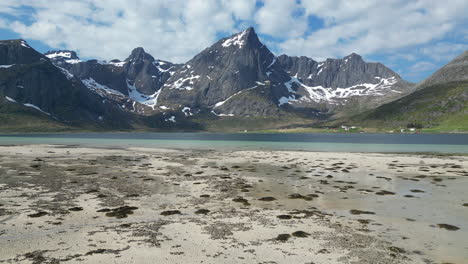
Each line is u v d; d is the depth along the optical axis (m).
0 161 47.28
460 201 22.95
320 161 50.16
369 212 19.83
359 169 40.69
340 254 12.97
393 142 124.31
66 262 11.92
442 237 15.16
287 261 12.24
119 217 18.41
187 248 13.52
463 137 177.25
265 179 32.69
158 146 93.38
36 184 28.77
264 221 17.70
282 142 126.75
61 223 17.06
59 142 117.31
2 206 20.58
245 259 12.41
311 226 16.81
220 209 20.53
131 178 32.88
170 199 23.38
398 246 13.97
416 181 31.73
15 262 11.94
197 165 44.69
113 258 12.34
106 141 130.88
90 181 30.81
